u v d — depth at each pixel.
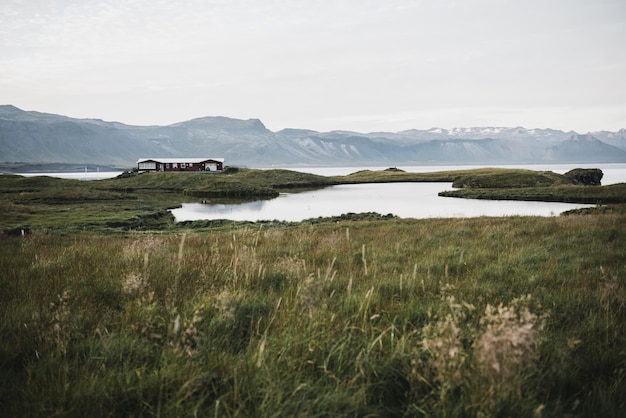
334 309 6.42
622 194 77.25
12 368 4.67
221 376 4.27
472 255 12.12
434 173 180.62
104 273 9.08
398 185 138.25
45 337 5.16
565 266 10.32
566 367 4.61
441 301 6.78
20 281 8.26
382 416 3.90
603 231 16.39
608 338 5.46
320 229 26.03
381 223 29.86
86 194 86.25
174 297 6.61
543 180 116.06
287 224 42.47
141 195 98.56
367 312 6.27
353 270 10.00
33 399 3.87
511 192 91.12
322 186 138.38
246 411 3.65
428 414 3.71
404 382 4.46
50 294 7.30
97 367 4.48
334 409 3.76
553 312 6.38
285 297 6.94
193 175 132.25
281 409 3.64
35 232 27.12
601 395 4.06
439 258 11.88
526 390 4.14
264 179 149.12
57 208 60.28
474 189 102.88
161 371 4.23
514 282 8.59
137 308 6.20
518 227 19.89
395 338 5.23
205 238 19.34
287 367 4.43
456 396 4.05
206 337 5.11
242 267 9.17
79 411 3.69
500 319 4.54
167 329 5.45
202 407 3.84
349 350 4.85
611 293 7.17
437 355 4.24
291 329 5.34
